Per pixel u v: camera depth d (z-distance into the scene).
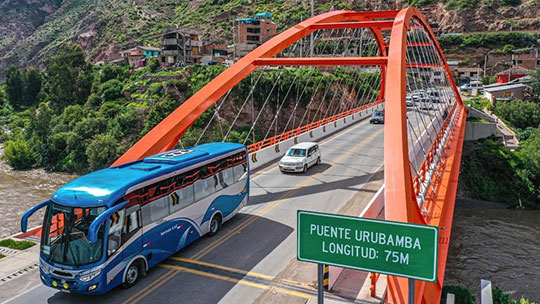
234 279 11.13
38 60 186.88
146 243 11.06
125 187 10.36
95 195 9.97
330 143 32.25
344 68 75.25
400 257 5.96
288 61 21.67
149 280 11.12
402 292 8.92
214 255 12.66
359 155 27.52
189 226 12.82
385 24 25.28
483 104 69.38
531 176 41.81
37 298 10.35
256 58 22.73
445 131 27.06
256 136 64.56
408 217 10.03
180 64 86.88
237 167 15.77
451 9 135.38
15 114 98.12
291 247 13.14
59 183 54.94
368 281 10.98
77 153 62.28
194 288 10.67
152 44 142.38
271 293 10.38
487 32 125.88
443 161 22.08
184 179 12.68
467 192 42.19
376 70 78.19
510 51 109.25
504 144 47.88
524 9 128.25
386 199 10.84
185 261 12.27
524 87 69.19
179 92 69.94
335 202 17.52
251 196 18.70
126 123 66.31
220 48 98.50
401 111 13.14
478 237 30.78
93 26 172.38
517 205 39.81
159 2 190.88
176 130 18.25
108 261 9.82
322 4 137.12
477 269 24.89
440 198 15.93
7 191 49.72
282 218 15.80
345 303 9.83
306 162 23.06
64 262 9.65
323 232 6.39
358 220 6.16
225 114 66.44
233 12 147.25
